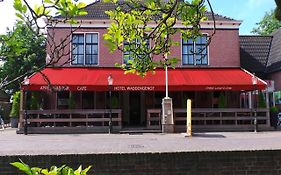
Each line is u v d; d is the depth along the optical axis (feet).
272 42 108.47
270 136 62.64
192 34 15.92
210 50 89.15
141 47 16.60
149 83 77.92
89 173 33.96
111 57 86.74
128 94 88.63
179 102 88.17
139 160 34.50
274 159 35.45
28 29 8.69
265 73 101.24
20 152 37.52
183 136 63.67
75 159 34.04
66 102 85.71
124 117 88.07
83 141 54.90
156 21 16.48
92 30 86.99
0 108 128.16
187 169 34.81
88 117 81.87
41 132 74.33
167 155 34.76
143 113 88.22
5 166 33.24
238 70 88.43
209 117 78.43
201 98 88.38
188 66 87.35
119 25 16.21
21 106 75.41
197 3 14.14
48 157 33.81
